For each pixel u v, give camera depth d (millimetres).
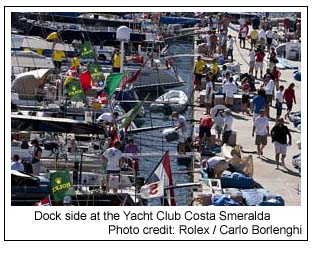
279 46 56844
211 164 29438
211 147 33344
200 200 26219
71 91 36125
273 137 31375
